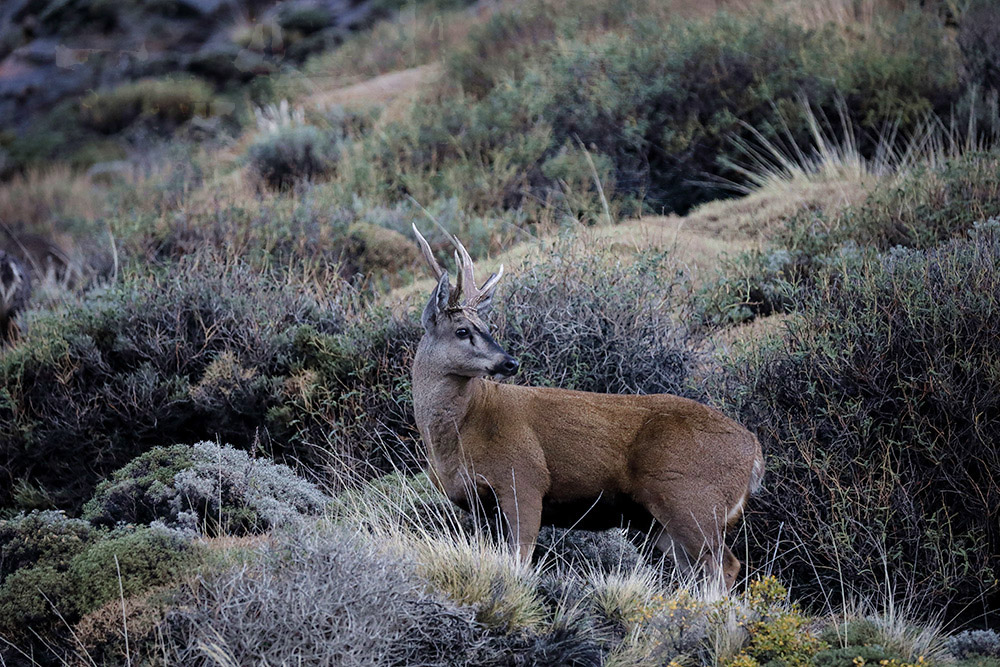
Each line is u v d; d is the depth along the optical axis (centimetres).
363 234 3994
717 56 4822
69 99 8025
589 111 4897
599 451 2031
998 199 3400
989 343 2364
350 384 2825
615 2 6378
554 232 3850
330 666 1645
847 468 2342
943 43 4897
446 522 2250
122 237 4125
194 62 8006
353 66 7712
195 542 1964
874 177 4094
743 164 4600
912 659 1825
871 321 2473
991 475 2245
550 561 2222
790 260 3338
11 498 2802
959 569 2202
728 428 2069
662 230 3853
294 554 1808
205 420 2862
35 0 9044
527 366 2630
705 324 3061
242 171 5362
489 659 1753
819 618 2131
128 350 2961
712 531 2017
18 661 1800
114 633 1753
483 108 5191
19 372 2902
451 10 8038
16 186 6347
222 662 1611
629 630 1892
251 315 3014
